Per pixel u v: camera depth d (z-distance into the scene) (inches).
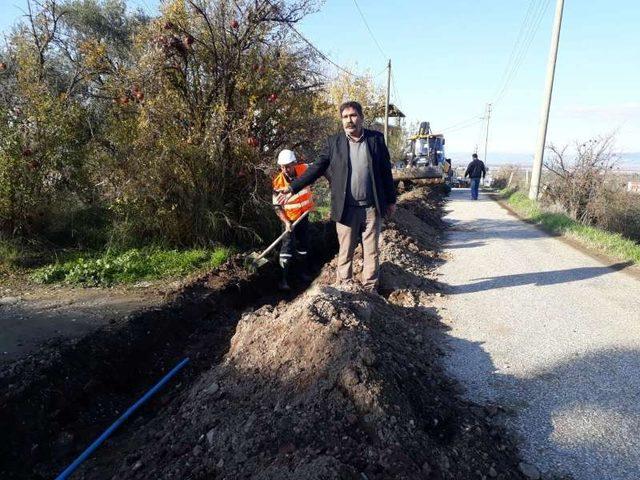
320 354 121.7
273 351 132.1
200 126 289.9
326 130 329.1
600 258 285.0
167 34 273.6
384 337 141.3
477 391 133.4
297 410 110.7
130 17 528.4
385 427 102.0
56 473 123.4
